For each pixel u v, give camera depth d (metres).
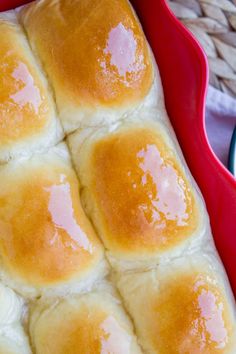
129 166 0.37
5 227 0.36
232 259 0.39
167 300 0.37
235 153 0.44
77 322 0.36
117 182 0.37
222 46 0.47
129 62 0.38
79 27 0.38
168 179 0.37
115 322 0.36
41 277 0.36
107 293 0.37
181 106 0.40
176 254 0.38
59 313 0.37
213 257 0.39
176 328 0.36
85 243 0.36
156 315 0.37
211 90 0.46
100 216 0.37
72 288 0.37
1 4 0.40
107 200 0.37
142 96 0.39
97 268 0.37
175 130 0.40
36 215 0.36
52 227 0.36
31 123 0.37
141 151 0.37
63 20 0.38
